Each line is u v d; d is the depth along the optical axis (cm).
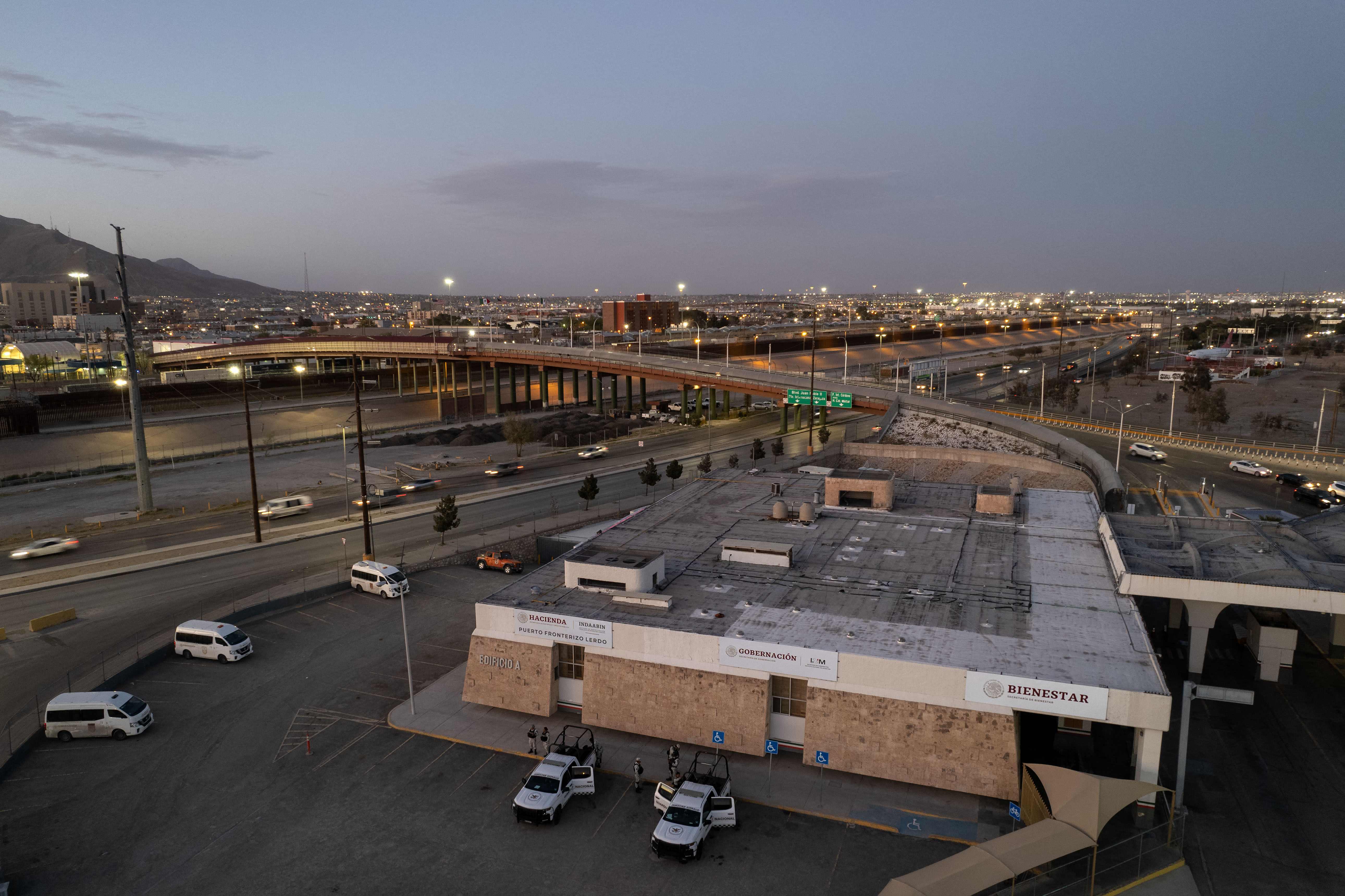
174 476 10194
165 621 5131
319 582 5819
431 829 3069
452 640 4894
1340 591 3703
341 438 13225
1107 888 2669
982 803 3175
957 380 19512
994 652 3403
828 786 3303
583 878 2783
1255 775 3341
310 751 3609
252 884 2770
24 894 2709
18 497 8962
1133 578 4012
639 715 3709
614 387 16362
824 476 7469
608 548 4788
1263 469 8794
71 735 3738
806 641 3534
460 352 17212
